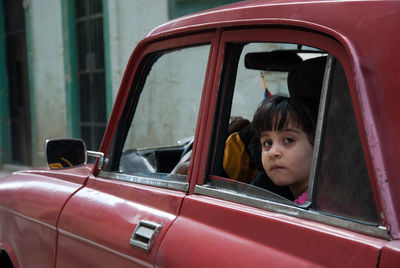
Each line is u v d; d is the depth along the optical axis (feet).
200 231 4.28
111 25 22.11
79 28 24.77
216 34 4.74
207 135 4.66
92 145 25.02
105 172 6.02
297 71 5.13
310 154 4.55
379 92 3.32
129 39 21.38
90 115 24.99
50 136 27.12
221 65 4.64
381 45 3.38
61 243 5.92
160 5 19.69
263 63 5.37
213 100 4.66
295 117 4.52
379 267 3.08
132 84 5.93
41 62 26.96
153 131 6.69
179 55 5.43
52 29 25.84
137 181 5.45
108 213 5.33
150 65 5.90
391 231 3.12
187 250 4.25
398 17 3.38
